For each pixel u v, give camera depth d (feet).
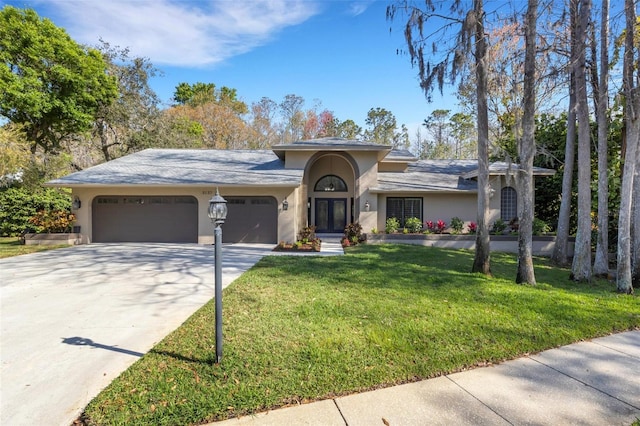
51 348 14.84
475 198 57.77
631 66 27.20
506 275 31.71
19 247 46.68
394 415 10.16
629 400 11.03
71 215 51.19
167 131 95.50
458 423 9.78
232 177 51.52
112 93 81.10
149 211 51.98
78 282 27.02
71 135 85.20
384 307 19.92
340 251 44.27
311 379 12.05
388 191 55.42
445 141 150.30
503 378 12.43
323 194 65.57
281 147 54.54
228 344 14.80
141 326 17.48
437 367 13.03
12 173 58.95
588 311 19.97
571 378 12.46
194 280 27.55
